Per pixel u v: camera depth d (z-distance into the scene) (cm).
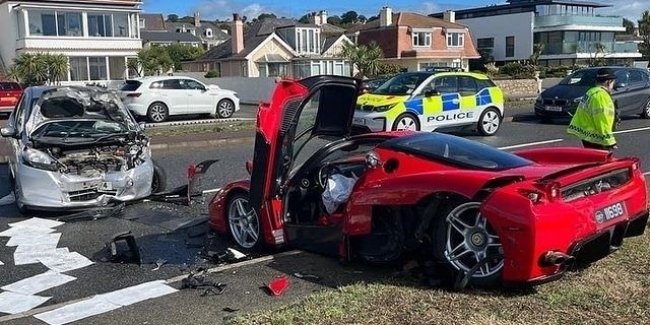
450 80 1508
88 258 611
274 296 473
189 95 2284
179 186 991
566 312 416
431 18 6159
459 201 458
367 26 6219
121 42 4450
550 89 1881
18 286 536
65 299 502
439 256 470
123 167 847
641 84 1886
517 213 423
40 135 874
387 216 506
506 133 1625
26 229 735
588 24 6375
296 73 5312
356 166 577
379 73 4959
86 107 963
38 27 4178
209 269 544
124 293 494
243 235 625
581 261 488
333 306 433
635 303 429
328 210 563
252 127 1841
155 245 651
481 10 6900
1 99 2644
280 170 577
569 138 1499
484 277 453
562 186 441
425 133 556
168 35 8819
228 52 5466
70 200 802
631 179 506
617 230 489
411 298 447
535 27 6397
